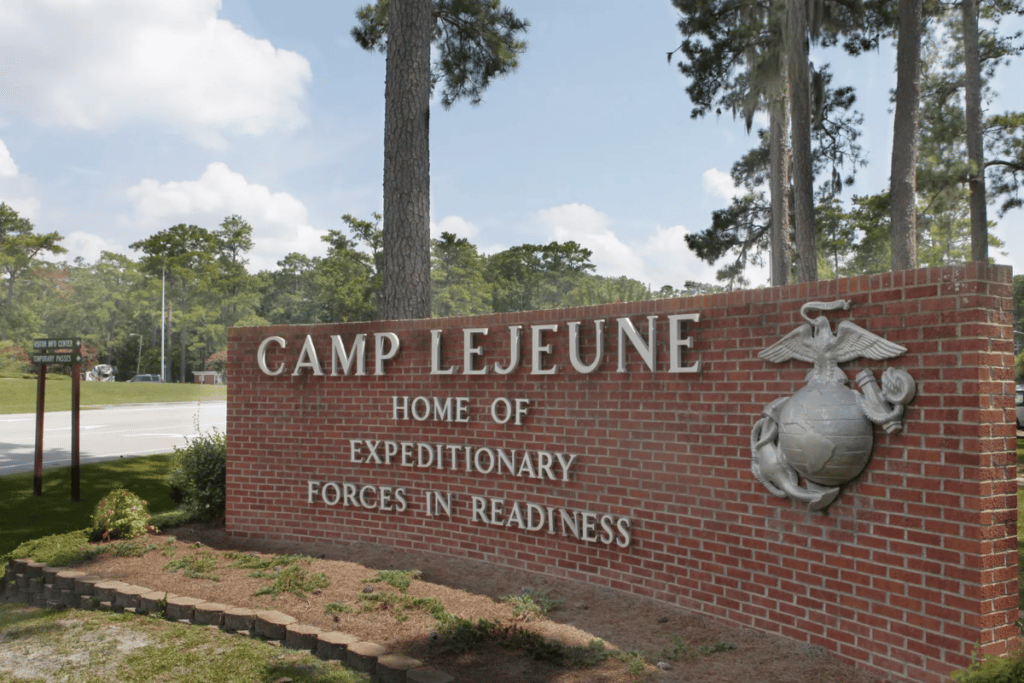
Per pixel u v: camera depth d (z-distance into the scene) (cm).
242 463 894
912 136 1590
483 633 545
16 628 632
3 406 3266
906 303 453
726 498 559
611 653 514
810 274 1648
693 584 579
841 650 479
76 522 1017
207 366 7888
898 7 1812
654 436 612
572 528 664
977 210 1769
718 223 2841
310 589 662
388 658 508
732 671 476
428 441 782
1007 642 414
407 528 793
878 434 465
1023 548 785
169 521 921
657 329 612
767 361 536
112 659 555
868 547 468
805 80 1645
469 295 7206
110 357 8050
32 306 7362
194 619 622
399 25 1107
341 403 843
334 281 6719
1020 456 1558
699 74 1969
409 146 1099
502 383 728
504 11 1539
